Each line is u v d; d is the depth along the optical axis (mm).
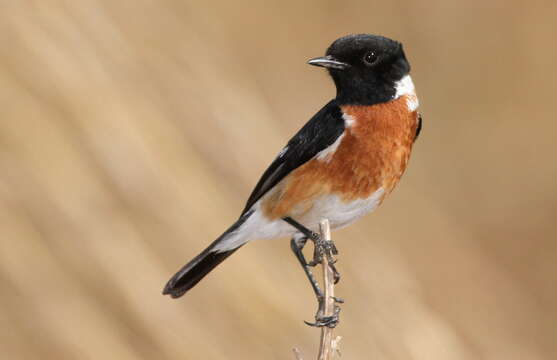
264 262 14195
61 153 13633
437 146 22578
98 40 16172
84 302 12477
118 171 13969
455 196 21797
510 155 22391
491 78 22844
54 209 13055
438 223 20062
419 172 21750
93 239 13023
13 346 11805
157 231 13664
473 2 22891
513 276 20359
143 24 17594
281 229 10406
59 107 14281
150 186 14047
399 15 22906
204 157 15852
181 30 18500
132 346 12422
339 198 10016
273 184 10211
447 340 15672
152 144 14773
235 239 10453
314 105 21141
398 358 14617
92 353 12094
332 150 9875
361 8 22781
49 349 11938
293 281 14500
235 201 15562
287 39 21797
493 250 21031
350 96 10133
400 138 10023
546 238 21203
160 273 13242
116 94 15180
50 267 12531
